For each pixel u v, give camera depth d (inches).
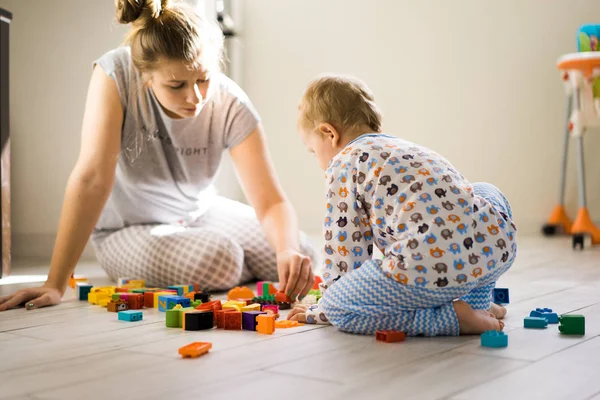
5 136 86.1
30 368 39.2
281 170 164.4
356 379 36.2
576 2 147.9
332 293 49.4
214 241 72.8
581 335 47.0
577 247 117.4
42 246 115.8
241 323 50.8
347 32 159.2
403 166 48.1
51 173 115.0
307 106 54.9
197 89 62.9
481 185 52.3
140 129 71.2
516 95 151.8
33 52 113.4
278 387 34.8
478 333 47.6
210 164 77.2
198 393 33.9
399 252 46.2
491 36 152.1
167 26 59.9
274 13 162.6
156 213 80.2
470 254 46.5
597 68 123.5
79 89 112.6
